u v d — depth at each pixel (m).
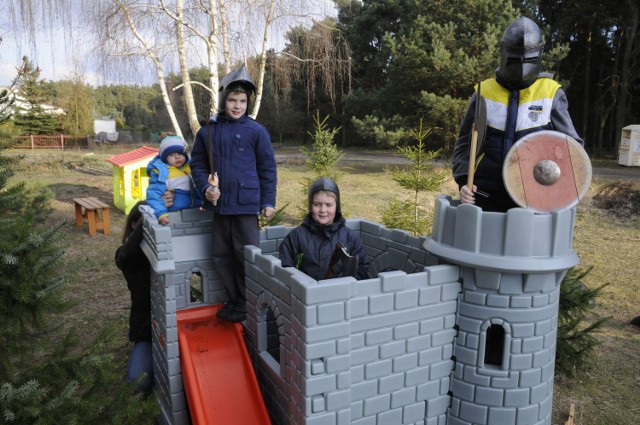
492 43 14.91
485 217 2.60
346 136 39.66
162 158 3.89
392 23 29.02
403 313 2.64
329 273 2.97
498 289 2.63
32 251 2.54
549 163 2.61
